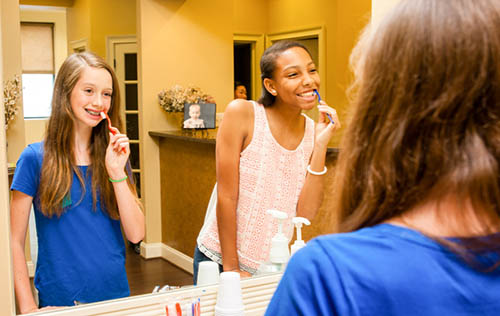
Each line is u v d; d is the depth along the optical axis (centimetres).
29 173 101
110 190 111
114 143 111
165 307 110
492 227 40
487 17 38
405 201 41
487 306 40
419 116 39
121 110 112
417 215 42
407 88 39
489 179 38
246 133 125
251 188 126
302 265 43
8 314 95
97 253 109
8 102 97
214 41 121
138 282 114
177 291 114
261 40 126
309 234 132
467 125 38
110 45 109
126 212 113
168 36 117
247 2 121
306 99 129
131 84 112
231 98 123
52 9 102
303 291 42
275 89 127
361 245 42
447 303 40
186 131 119
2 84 91
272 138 127
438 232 41
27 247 102
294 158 130
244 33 123
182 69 118
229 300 107
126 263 113
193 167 119
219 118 122
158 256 116
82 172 107
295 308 42
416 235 41
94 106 107
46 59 102
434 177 39
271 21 127
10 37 97
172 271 117
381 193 42
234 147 124
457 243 40
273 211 128
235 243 124
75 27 105
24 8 99
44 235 104
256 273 126
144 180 114
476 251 40
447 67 38
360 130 43
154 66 115
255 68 126
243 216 125
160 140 117
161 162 116
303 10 127
